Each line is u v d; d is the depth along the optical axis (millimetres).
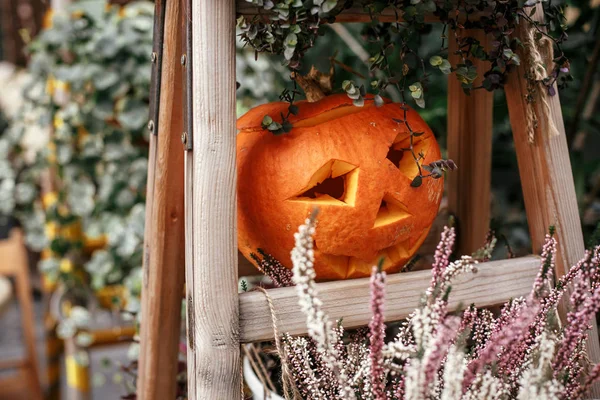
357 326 814
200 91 740
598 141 1607
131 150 1929
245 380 1002
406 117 885
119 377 1729
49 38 1848
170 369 974
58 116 1934
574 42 1490
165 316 939
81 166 1942
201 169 743
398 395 730
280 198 817
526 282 875
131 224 1918
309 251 650
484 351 701
